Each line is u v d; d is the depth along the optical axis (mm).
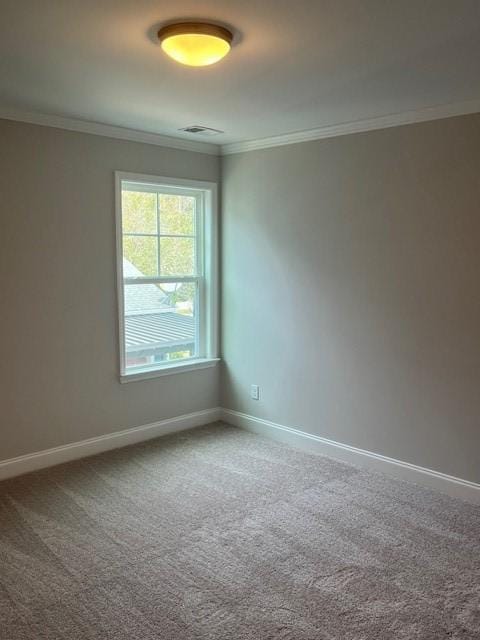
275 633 2080
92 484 3412
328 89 2775
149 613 2191
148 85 2738
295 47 2195
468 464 3197
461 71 2500
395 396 3502
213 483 3434
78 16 1911
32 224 3463
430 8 1839
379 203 3453
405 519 2969
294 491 3322
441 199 3164
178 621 2143
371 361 3609
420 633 2082
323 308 3848
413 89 2785
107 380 3955
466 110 3006
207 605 2240
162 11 1873
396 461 3537
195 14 1896
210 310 4602
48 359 3629
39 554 2613
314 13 1879
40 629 2100
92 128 3645
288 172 3959
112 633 2076
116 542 2725
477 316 3080
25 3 1804
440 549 2664
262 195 4172
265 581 2404
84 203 3693
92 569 2492
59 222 3584
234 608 2223
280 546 2693
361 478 3521
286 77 2586
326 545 2699
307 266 3918
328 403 3895
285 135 3914
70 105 3154
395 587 2361
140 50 2248
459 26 1995
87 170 3680
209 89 2789
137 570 2488
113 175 3814
